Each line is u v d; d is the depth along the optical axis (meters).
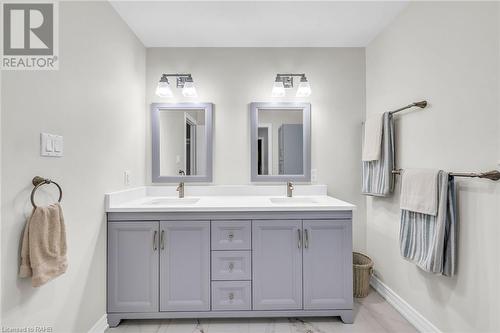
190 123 2.48
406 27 1.91
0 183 1.03
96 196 1.68
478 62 1.33
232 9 1.92
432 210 1.50
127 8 1.89
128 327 1.81
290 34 2.29
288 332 1.75
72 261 1.44
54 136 1.29
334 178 2.53
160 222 1.83
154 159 2.46
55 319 1.31
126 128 2.09
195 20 2.06
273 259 1.85
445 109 1.55
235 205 1.89
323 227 1.85
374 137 2.14
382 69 2.25
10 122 1.07
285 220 1.85
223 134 2.50
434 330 1.62
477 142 1.34
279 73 2.52
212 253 1.84
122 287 1.82
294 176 2.50
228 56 2.50
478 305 1.33
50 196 1.27
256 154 2.49
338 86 2.54
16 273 1.09
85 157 1.55
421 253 1.62
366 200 2.53
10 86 1.08
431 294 1.65
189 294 1.83
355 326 1.81
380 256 2.28
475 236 1.35
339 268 1.86
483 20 1.30
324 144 2.53
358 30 2.23
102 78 1.74
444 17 1.55
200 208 1.81
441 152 1.58
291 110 2.52
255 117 2.48
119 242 1.82
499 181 1.23
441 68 1.58
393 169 2.03
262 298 1.84
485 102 1.29
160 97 2.48
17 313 1.10
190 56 2.49
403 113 1.96
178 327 1.81
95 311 1.67
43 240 1.12
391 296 2.08
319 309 1.84
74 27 1.45
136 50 2.28
